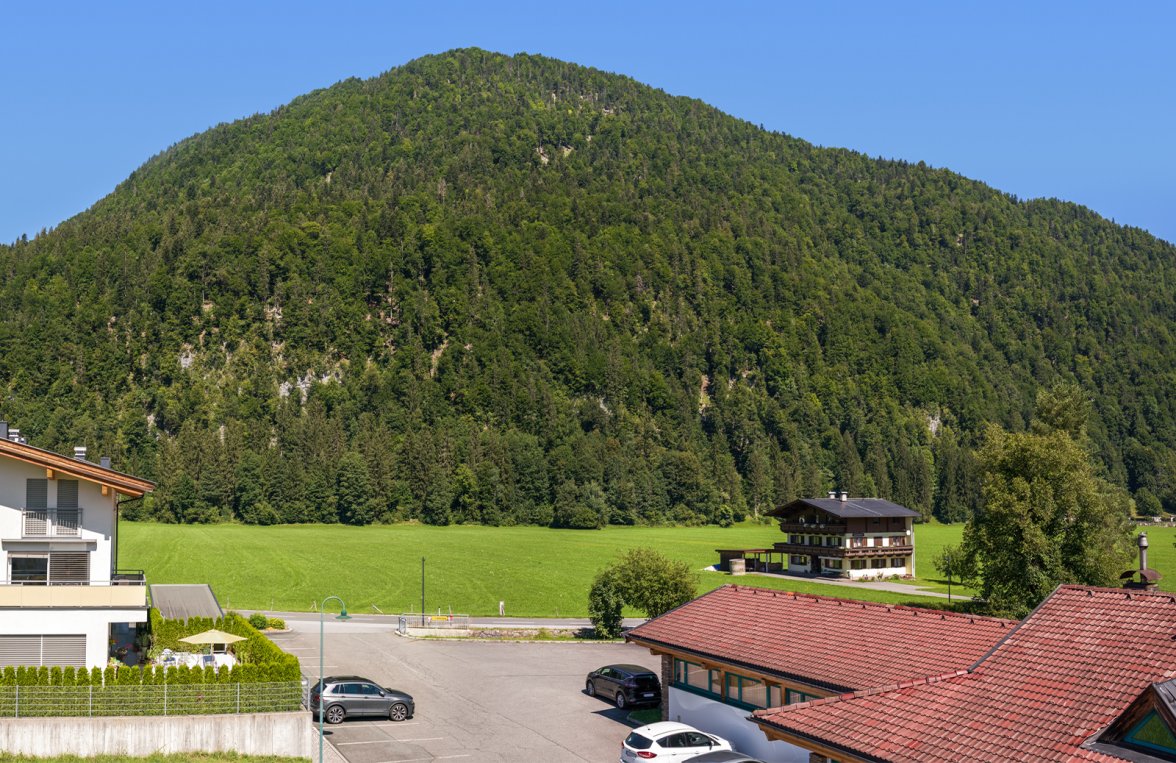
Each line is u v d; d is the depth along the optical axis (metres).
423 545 180.12
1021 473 70.81
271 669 43.19
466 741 43.62
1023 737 23.44
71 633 44.47
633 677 49.84
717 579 129.75
